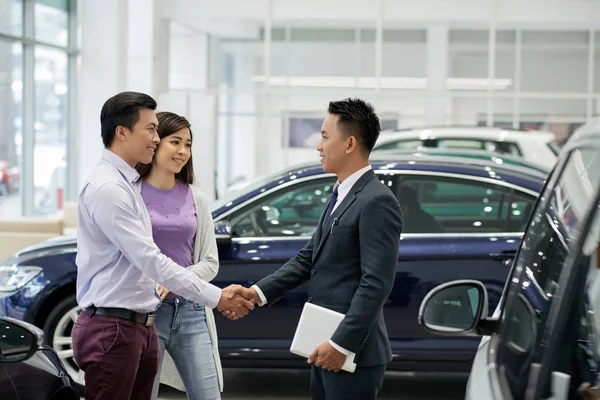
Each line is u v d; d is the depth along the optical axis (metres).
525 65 23.03
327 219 4.09
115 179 4.10
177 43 23.61
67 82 20.70
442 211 6.74
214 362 4.95
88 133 20.80
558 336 2.29
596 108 22.89
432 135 12.82
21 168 18.59
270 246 6.71
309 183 6.90
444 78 23.19
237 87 23.72
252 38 23.52
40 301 6.82
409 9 23.08
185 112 21.61
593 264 2.29
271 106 23.67
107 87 20.70
